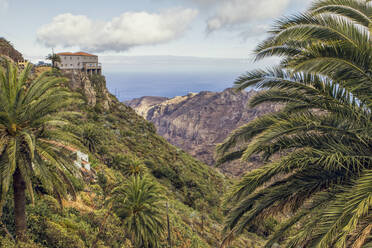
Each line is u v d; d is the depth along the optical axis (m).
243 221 7.51
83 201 23.38
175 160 84.31
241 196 7.34
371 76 6.18
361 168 6.45
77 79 85.19
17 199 11.28
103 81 104.00
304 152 6.66
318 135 7.23
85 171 29.98
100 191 28.62
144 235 19.55
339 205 5.47
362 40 6.00
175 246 27.38
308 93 7.75
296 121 6.82
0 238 10.79
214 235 42.94
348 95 6.96
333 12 7.46
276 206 7.34
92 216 20.89
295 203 7.29
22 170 10.38
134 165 46.56
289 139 7.45
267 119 7.94
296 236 6.34
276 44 6.62
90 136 45.84
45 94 12.11
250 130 7.98
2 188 9.54
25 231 11.77
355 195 4.96
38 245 12.39
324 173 6.94
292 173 7.60
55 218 16.58
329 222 5.39
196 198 62.31
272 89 8.28
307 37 6.30
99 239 18.33
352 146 6.75
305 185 6.99
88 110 78.38
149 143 86.12
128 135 81.38
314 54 6.19
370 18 6.97
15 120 10.70
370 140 6.63
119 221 23.05
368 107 6.51
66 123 11.99
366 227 5.70
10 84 10.74
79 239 15.92
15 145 9.88
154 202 21.23
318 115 7.29
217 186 84.06
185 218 41.94
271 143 7.57
